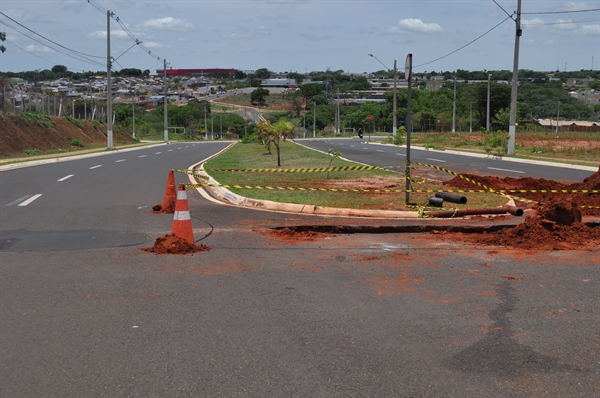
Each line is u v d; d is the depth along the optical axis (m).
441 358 4.84
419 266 7.83
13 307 6.09
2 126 37.72
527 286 6.90
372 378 4.46
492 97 97.62
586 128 74.44
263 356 4.86
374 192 13.49
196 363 4.72
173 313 5.92
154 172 22.97
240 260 8.14
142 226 10.76
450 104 121.88
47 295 6.50
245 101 196.12
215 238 9.61
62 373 4.54
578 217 10.01
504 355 4.90
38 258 8.20
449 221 11.11
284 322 5.67
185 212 8.91
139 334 5.34
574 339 5.25
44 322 5.65
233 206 13.34
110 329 5.47
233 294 6.57
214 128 123.25
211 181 18.78
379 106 123.75
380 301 6.33
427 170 23.42
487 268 7.73
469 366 4.68
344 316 5.85
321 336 5.31
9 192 15.97
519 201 13.91
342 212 12.05
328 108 137.12
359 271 7.57
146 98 190.75
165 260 8.11
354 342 5.17
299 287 6.86
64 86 198.38
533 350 5.00
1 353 4.92
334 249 8.87
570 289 6.79
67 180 19.45
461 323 5.66
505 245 9.12
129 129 95.31
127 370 4.59
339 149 42.84
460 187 16.70
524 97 130.12
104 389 4.28
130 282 7.02
